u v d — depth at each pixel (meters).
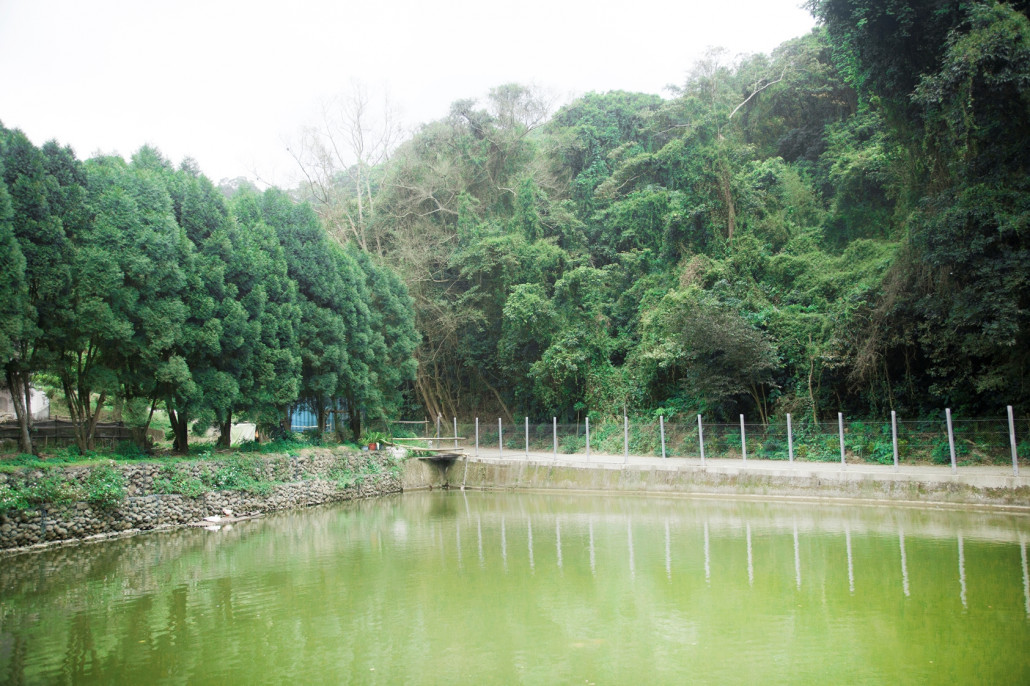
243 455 21.88
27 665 8.27
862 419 23.70
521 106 40.22
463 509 22.31
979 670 7.34
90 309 16.27
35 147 16.12
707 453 24.55
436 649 8.65
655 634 9.02
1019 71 16.44
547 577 12.33
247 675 7.86
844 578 11.40
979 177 18.83
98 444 20.03
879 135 29.08
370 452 27.72
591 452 28.45
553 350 30.94
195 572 13.25
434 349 36.81
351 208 39.97
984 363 20.41
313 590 11.74
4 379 16.84
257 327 21.27
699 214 31.66
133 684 7.62
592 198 39.59
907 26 19.62
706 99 37.28
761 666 7.73
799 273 28.52
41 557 14.66
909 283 21.00
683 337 25.44
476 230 35.06
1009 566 11.70
